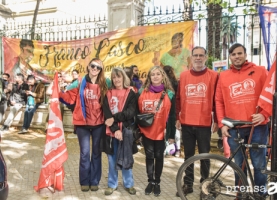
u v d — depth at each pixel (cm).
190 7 767
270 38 634
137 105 408
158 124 395
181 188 355
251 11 729
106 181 464
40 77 943
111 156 409
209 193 341
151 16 780
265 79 341
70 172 510
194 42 726
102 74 407
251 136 332
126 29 803
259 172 340
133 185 416
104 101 399
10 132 889
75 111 410
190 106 394
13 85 923
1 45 1007
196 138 397
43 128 910
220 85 365
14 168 527
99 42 846
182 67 736
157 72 397
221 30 739
